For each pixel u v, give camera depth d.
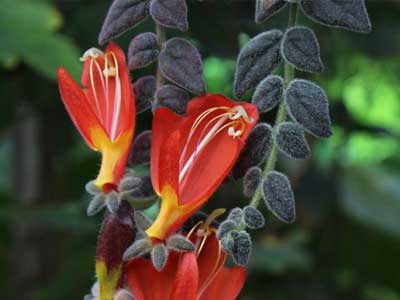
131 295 0.60
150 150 0.64
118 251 0.60
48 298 1.34
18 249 1.36
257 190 0.61
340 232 1.45
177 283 0.60
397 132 1.48
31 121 1.24
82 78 0.64
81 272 1.35
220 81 1.15
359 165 1.89
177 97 0.63
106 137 0.61
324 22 0.61
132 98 0.62
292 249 1.23
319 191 1.29
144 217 0.61
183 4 0.62
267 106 0.62
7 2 1.04
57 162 1.34
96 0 1.06
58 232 1.36
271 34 0.62
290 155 0.61
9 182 1.51
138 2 0.63
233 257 0.60
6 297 1.36
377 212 1.80
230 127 0.62
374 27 1.21
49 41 1.01
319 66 0.61
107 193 0.61
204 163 0.61
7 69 1.11
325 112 0.61
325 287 1.34
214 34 0.97
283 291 1.29
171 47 0.62
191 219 0.63
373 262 1.77
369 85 1.48
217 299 0.62
